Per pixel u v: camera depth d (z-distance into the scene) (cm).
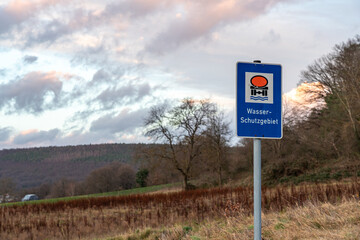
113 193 7288
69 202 3419
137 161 5438
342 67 4197
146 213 2312
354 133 4100
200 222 1522
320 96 4869
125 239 1311
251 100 474
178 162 5519
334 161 4372
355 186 1538
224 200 2091
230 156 6025
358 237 597
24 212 2792
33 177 12825
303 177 4184
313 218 777
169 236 1030
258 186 466
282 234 711
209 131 5472
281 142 5141
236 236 791
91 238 1641
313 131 4784
